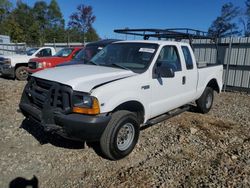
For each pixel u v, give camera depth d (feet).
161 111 16.44
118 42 17.81
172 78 16.70
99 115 12.08
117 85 12.89
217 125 19.71
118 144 13.28
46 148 14.64
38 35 197.16
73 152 14.25
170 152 14.76
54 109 12.35
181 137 16.71
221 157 14.34
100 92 12.10
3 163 12.87
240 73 36.88
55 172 12.32
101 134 12.41
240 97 32.55
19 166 12.67
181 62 17.89
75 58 30.01
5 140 15.52
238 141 16.75
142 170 12.67
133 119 13.70
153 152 14.70
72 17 162.61
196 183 11.71
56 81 12.66
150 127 18.54
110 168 12.80
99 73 13.70
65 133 12.06
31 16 221.46
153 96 15.24
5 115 20.30
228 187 11.50
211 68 22.04
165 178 12.02
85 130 11.82
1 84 36.01
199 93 20.71
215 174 12.53
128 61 15.81
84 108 11.87
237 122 20.95
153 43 16.28
